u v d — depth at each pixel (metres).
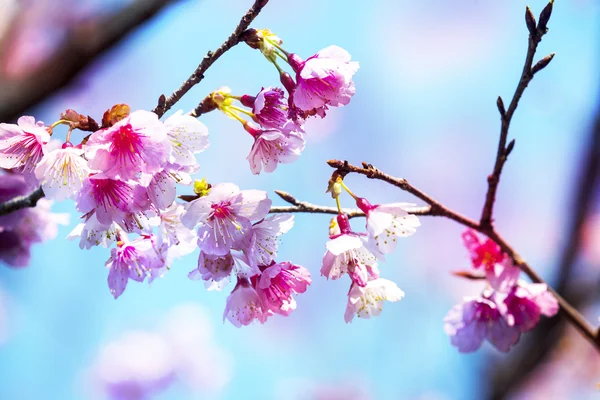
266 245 0.72
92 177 0.70
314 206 0.74
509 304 0.77
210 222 0.71
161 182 0.71
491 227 0.76
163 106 0.71
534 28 0.72
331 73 0.71
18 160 0.72
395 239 0.73
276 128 0.72
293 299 0.73
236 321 0.73
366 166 0.74
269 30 0.72
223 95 0.72
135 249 0.73
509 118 0.74
